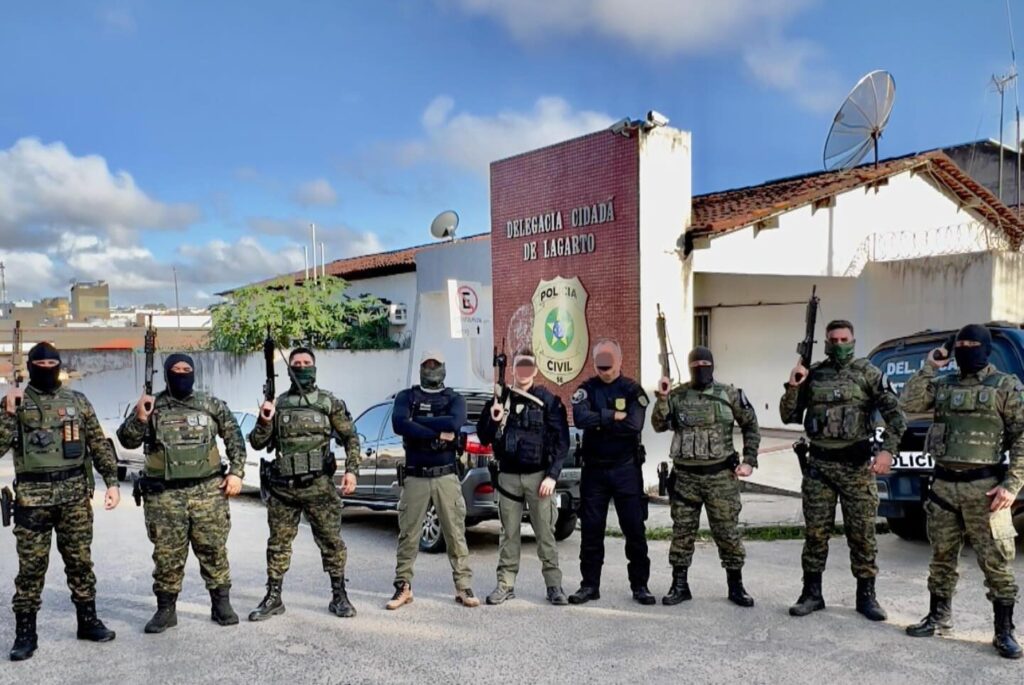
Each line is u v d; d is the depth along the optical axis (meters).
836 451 5.77
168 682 4.78
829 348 5.79
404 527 6.24
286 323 17.88
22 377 5.52
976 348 5.17
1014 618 5.55
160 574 5.66
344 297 19.44
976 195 15.10
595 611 6.00
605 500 6.26
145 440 5.67
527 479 6.26
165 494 5.65
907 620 5.66
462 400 6.39
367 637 5.50
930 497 5.35
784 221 12.81
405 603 6.25
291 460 5.91
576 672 4.82
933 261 12.94
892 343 8.44
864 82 14.19
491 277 14.38
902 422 5.64
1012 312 12.50
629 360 11.61
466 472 7.89
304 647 5.32
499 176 13.80
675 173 11.73
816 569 5.88
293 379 6.05
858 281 13.91
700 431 6.05
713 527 6.10
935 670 4.75
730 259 12.34
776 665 4.87
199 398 5.81
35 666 5.04
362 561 7.81
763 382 15.98
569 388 12.56
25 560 5.22
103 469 5.65
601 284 12.00
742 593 6.11
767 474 11.83
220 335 19.33
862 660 4.93
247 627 5.73
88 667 5.02
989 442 5.11
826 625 5.58
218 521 5.78
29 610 5.25
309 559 7.90
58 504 5.29
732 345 16.59
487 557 7.93
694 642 5.29
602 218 11.94
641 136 11.38
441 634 5.54
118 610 6.20
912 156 14.99
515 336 13.62
